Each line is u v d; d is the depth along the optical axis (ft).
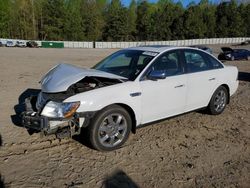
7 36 238.48
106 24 259.39
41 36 246.88
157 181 12.41
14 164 13.33
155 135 17.12
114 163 13.73
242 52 98.89
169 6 283.18
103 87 14.56
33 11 241.14
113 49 175.63
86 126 14.15
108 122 14.57
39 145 15.28
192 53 18.83
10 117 19.51
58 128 13.67
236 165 14.02
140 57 16.98
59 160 13.83
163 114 16.89
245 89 32.91
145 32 275.39
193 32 270.26
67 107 13.41
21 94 26.91
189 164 13.91
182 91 17.51
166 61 17.06
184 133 17.60
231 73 21.17
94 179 12.36
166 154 14.84
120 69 16.98
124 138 15.23
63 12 240.12
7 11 234.99
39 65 57.82
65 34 244.83
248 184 12.48
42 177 12.36
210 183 12.42
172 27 274.77
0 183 11.80
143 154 14.73
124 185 12.03
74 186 11.81
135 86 15.29
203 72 19.06
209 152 15.26
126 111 15.06
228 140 16.92
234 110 22.90
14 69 48.14
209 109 20.47
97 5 267.80
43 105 13.88
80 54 113.70
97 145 14.37
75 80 14.20
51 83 14.79
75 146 15.30
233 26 285.84
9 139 15.87
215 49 172.76
